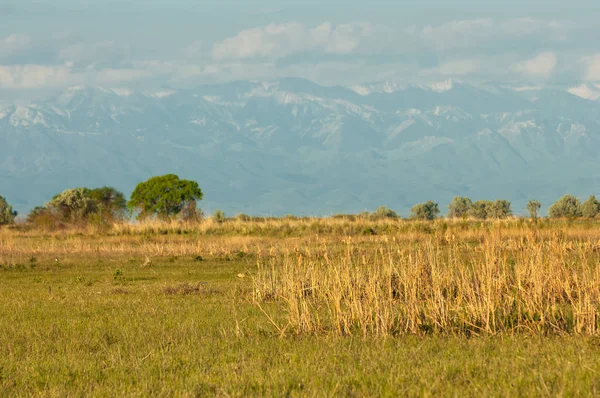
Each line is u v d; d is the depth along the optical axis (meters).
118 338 41.56
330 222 134.50
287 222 140.25
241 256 95.38
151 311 50.56
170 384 30.81
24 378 32.88
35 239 134.12
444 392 27.72
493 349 36.06
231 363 34.09
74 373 33.66
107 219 158.88
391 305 42.81
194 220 157.00
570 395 26.78
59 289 66.44
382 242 102.69
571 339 37.19
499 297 43.91
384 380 29.91
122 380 32.06
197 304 54.03
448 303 42.94
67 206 181.25
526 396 26.92
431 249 54.72
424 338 38.97
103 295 61.19
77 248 110.69
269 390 28.89
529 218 127.62
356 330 42.09
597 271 47.22
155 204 166.12
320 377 30.56
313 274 52.69
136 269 85.50
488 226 115.12
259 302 54.22
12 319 48.47
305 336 40.81
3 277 80.75
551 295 46.44
